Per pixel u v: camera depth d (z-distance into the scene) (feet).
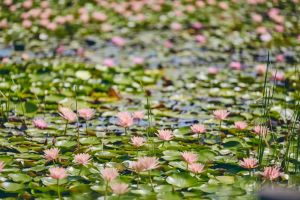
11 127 16.37
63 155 13.74
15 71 22.94
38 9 36.78
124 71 24.18
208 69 26.40
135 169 11.29
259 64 27.96
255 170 13.07
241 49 31.91
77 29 35.09
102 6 40.93
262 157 13.66
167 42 29.99
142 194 11.25
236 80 23.88
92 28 35.63
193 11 41.27
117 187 10.25
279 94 21.08
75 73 22.82
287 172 12.98
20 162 13.17
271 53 31.12
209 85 22.89
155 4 42.39
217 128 16.61
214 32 35.91
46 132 15.87
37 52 29.25
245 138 15.44
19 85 20.89
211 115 18.17
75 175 12.39
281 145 14.94
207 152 13.97
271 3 44.86
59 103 18.75
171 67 26.78
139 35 34.68
